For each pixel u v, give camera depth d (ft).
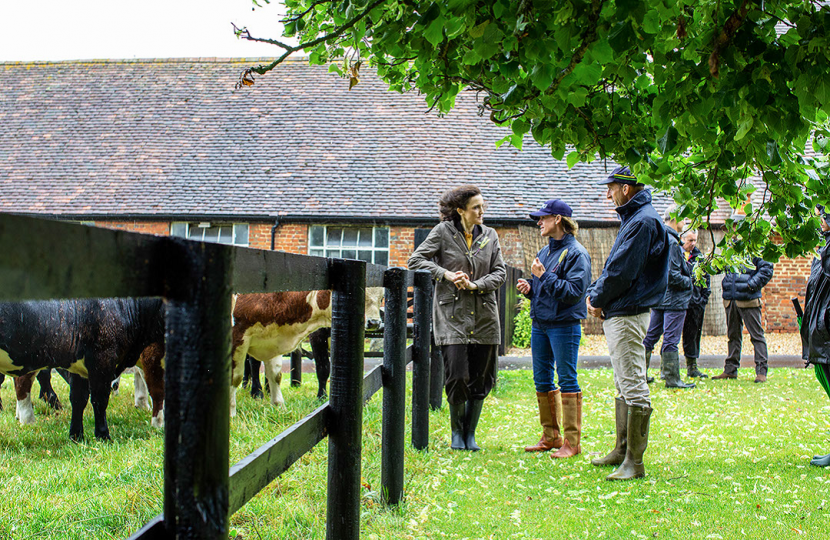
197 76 65.36
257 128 58.95
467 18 6.07
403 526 10.37
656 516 10.84
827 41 5.41
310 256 6.41
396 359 11.28
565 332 15.35
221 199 52.11
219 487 3.56
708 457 14.78
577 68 6.45
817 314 14.84
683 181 9.60
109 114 61.41
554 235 16.20
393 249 50.65
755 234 9.63
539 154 56.65
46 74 66.28
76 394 16.74
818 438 16.58
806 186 8.69
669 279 24.38
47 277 2.52
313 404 21.48
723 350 41.34
